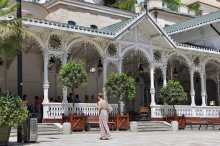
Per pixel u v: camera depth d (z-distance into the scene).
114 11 39.00
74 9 36.53
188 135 21.92
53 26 24.92
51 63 28.94
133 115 29.95
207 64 36.62
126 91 25.97
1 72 29.55
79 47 30.78
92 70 32.88
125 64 34.38
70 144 16.03
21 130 17.28
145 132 25.36
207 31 37.50
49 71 31.52
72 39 26.42
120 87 25.88
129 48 28.98
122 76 26.17
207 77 38.72
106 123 18.73
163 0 44.59
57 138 19.59
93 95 33.72
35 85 31.30
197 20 39.00
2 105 15.76
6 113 15.69
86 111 26.20
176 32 38.31
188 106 31.56
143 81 36.66
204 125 30.95
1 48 17.22
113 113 27.12
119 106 27.41
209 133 24.34
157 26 29.56
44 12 33.47
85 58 32.81
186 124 30.03
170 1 45.22
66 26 25.59
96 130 25.05
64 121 24.56
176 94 28.94
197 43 38.25
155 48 30.45
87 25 37.06
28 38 25.72
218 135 21.91
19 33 17.12
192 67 32.66
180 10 46.34
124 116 26.52
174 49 31.12
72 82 24.09
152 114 29.42
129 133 23.95
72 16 36.31
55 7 36.00
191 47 32.06
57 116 24.84
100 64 29.05
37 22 24.17
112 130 25.91
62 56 25.84
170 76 36.50
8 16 18.38
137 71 34.75
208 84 39.22
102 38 27.48
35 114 25.95
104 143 16.34
